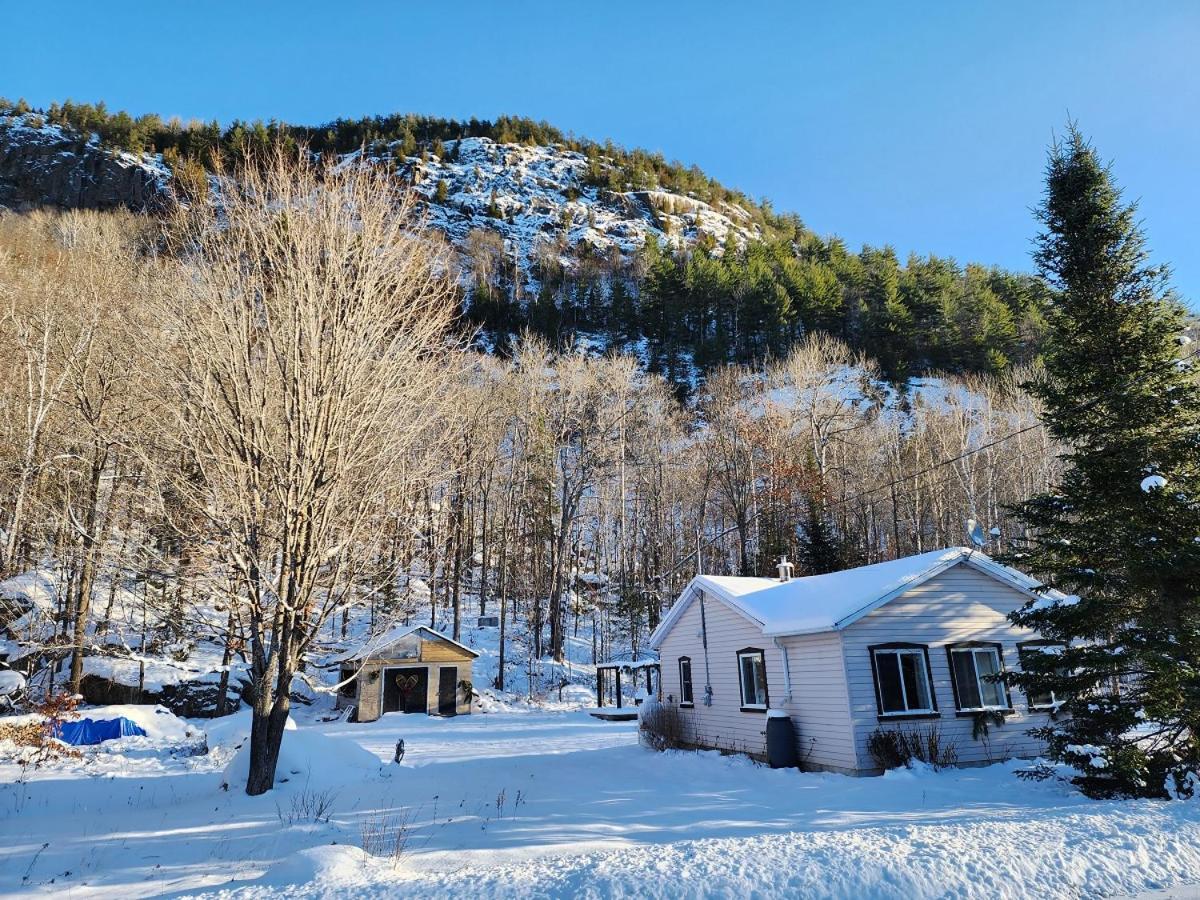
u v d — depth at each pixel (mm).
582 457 42125
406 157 138375
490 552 45562
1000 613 15312
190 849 8242
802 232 159875
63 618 22547
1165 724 10453
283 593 10938
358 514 11539
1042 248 12891
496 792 11875
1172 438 10898
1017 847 6391
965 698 14438
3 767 14500
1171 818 7414
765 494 41062
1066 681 10922
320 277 11602
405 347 12047
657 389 55938
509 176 144500
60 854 8086
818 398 46406
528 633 42469
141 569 11430
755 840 7031
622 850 7027
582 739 21375
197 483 11211
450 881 5922
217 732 18453
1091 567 11266
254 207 11695
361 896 5590
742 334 78062
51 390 22062
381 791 11859
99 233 25906
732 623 17188
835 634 14023
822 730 14070
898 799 10500
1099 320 11844
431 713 30578
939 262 92688
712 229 143750
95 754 16750
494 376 42469
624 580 44000
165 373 10844
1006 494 44312
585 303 93750
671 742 17859
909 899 5305
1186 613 10281
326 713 31250
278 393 10992
